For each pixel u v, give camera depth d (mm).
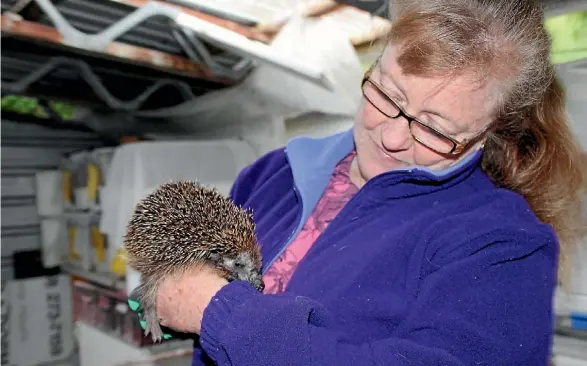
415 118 1160
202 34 2479
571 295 2062
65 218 4680
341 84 2629
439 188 1262
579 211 1490
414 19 1087
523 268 1030
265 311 930
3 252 4703
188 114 3785
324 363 897
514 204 1192
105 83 3613
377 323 1098
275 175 1624
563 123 1342
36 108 4367
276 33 2715
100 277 3994
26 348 4453
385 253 1165
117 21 2678
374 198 1275
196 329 1041
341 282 1163
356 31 2436
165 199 1500
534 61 1142
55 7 2488
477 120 1140
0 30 2424
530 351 952
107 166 3857
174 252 1362
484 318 972
